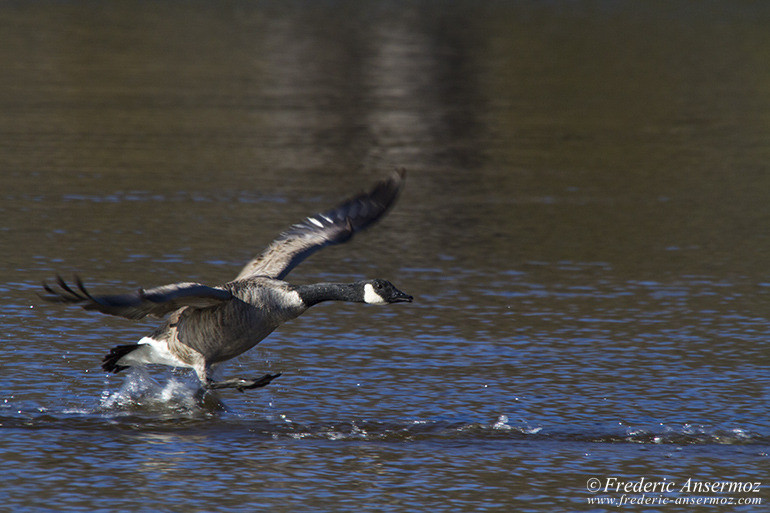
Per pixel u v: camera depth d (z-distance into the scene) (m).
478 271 16.88
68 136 26.94
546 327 14.17
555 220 20.39
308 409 11.19
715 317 14.70
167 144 26.52
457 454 10.08
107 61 41.19
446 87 38.16
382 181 11.71
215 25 55.78
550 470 9.73
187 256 16.98
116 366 10.75
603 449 10.27
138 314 9.63
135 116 30.09
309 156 25.70
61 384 11.70
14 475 9.34
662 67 43.94
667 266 17.34
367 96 35.53
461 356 12.96
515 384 12.02
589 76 41.28
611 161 26.20
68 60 40.91
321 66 42.59
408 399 11.50
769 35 55.25
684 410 11.29
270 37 51.50
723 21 61.75
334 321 14.29
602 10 67.94
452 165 25.33
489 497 9.12
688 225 20.16
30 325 13.61
